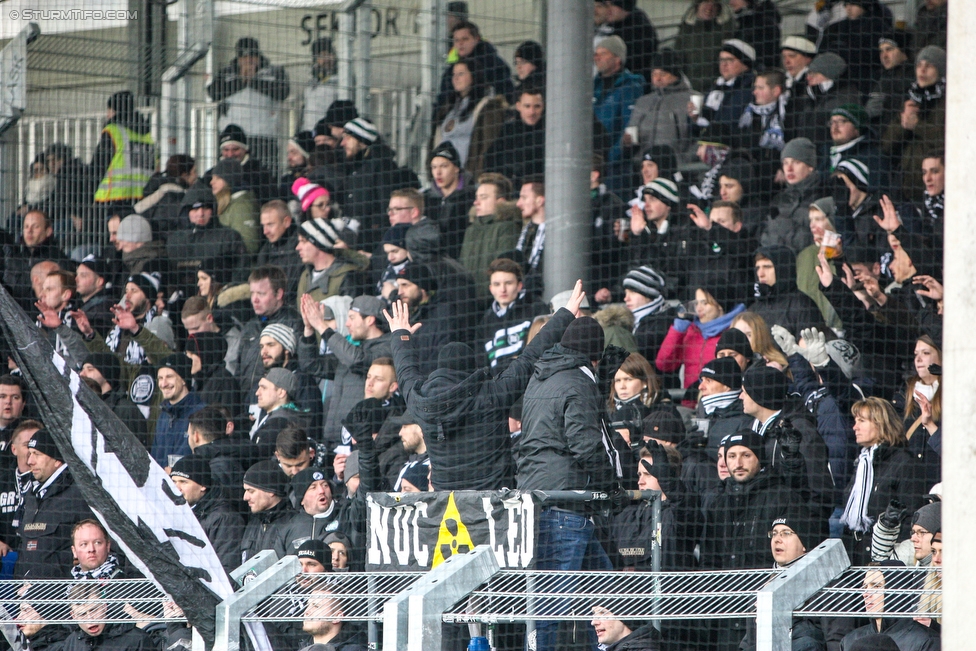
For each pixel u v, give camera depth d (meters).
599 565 19.86
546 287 27.28
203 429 28.03
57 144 36.12
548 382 21.19
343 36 36.16
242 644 18.33
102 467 18.25
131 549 18.20
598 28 33.19
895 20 30.94
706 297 26.94
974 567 12.05
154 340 32.84
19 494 29.33
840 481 22.98
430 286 29.17
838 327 25.53
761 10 31.91
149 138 36.59
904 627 19.00
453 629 19.66
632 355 24.78
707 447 23.45
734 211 27.53
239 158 36.25
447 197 32.12
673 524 21.16
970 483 12.14
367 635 21.05
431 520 18.64
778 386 23.19
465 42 34.41
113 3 36.44
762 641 15.14
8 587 24.58
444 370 21.91
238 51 36.97
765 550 20.72
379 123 36.06
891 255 26.61
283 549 24.98
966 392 12.23
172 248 34.22
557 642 19.80
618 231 30.05
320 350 29.86
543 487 20.73
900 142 28.33
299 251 32.00
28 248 35.09
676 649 19.66
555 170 27.08
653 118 31.86
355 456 26.53
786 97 30.64
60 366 18.22
